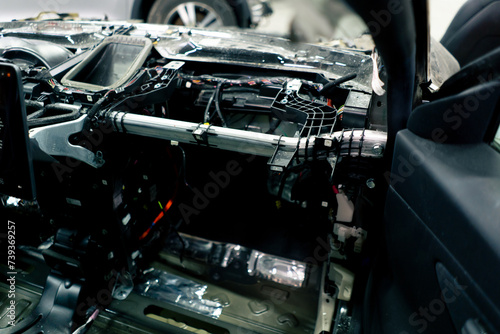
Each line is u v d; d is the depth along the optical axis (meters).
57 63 2.39
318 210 2.42
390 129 1.57
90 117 1.90
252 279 2.52
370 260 1.94
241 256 2.66
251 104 2.30
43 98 2.05
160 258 2.65
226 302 2.37
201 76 2.33
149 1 4.96
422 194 1.32
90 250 2.15
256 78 2.29
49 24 2.96
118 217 2.15
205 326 2.24
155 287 2.45
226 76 2.44
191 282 2.49
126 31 2.72
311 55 2.42
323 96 2.18
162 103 2.33
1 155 1.65
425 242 1.31
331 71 2.29
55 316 2.14
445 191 1.18
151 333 2.17
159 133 1.90
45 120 1.76
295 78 2.28
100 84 2.27
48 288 2.24
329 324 2.09
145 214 2.46
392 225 1.58
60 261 2.21
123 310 2.29
